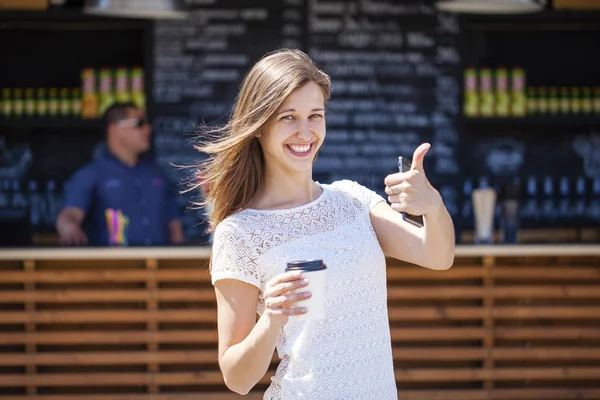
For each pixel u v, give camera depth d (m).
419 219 2.37
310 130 2.32
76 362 5.05
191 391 5.10
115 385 5.09
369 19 6.59
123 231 5.46
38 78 6.80
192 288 5.06
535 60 7.04
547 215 6.93
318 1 6.55
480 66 7.01
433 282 5.11
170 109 6.55
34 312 5.03
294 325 2.29
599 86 7.03
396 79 6.62
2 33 6.78
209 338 5.05
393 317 5.09
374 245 2.36
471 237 6.55
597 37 7.02
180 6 5.28
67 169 6.80
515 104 6.74
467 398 5.14
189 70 6.54
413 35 6.61
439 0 5.50
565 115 6.79
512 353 5.13
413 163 2.28
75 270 5.06
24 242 5.45
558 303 5.16
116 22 6.55
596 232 6.87
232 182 2.40
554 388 5.19
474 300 5.13
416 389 5.15
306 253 2.29
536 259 5.14
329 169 6.64
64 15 6.38
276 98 2.28
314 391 2.25
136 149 5.91
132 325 5.09
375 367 2.29
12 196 6.71
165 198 6.00
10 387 5.09
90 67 6.80
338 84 6.61
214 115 6.56
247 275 2.29
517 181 7.01
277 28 6.54
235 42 6.54
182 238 6.08
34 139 6.79
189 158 6.54
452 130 6.65
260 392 5.03
